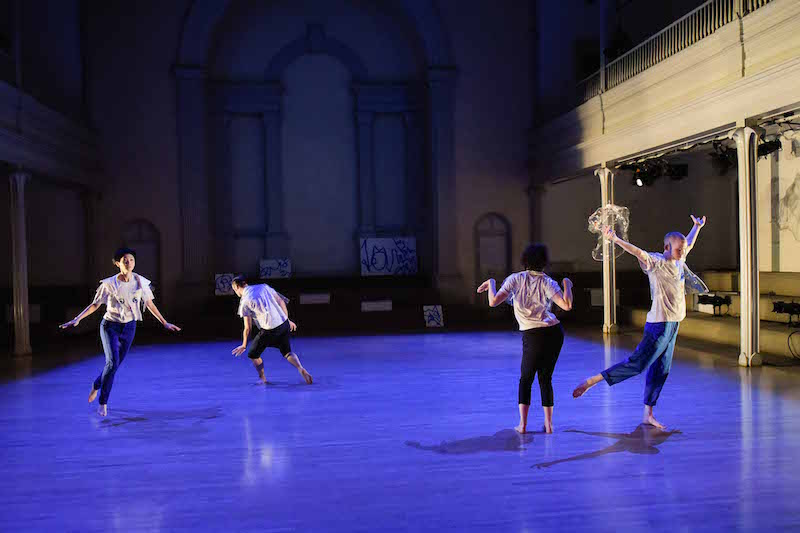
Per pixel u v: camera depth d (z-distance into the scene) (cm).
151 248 1764
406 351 1166
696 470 453
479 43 1853
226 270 1855
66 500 415
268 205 1861
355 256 1900
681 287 551
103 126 1736
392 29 1908
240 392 788
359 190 1900
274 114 1864
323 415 653
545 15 1855
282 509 392
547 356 544
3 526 373
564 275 1855
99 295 648
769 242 1381
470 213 1852
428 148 1883
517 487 423
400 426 600
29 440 570
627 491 413
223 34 1858
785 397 703
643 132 1196
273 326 824
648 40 1231
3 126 1154
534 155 1812
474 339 1344
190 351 1214
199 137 1769
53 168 1392
